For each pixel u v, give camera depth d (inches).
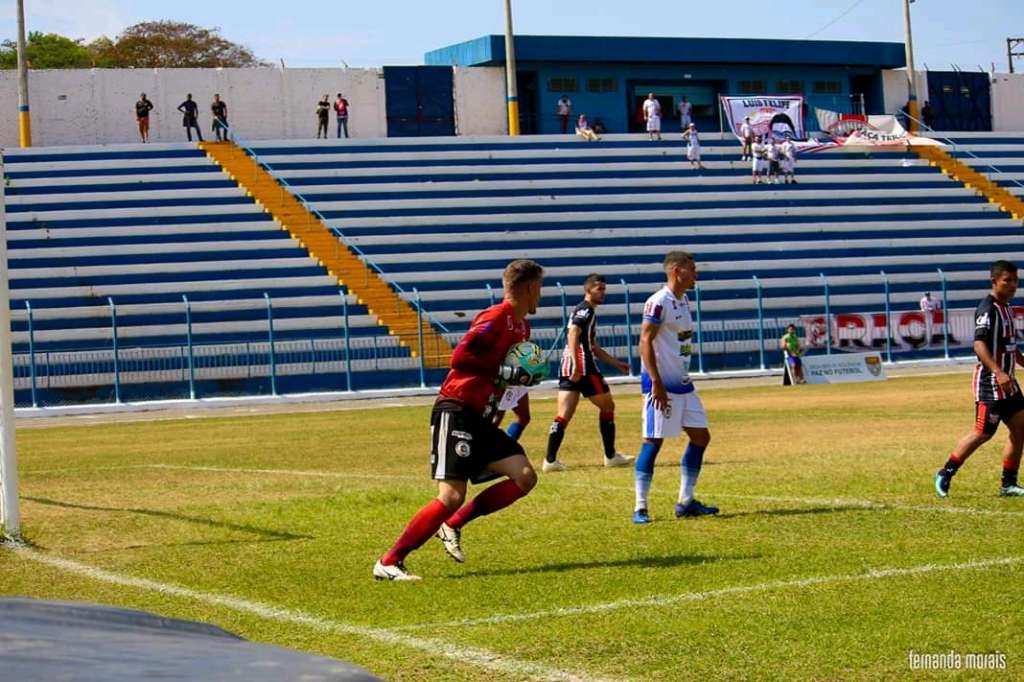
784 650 294.5
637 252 2101.4
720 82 2701.8
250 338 1838.1
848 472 619.2
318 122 2404.0
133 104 2315.5
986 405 518.0
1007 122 2856.8
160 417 1487.5
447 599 361.7
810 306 2063.2
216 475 732.0
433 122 2475.4
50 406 1644.9
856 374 1692.9
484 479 402.0
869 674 274.4
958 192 2413.9
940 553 403.2
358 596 369.7
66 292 1849.2
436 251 2055.9
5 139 2263.8
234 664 127.3
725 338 1902.1
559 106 2497.5
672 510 519.5
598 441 894.4
